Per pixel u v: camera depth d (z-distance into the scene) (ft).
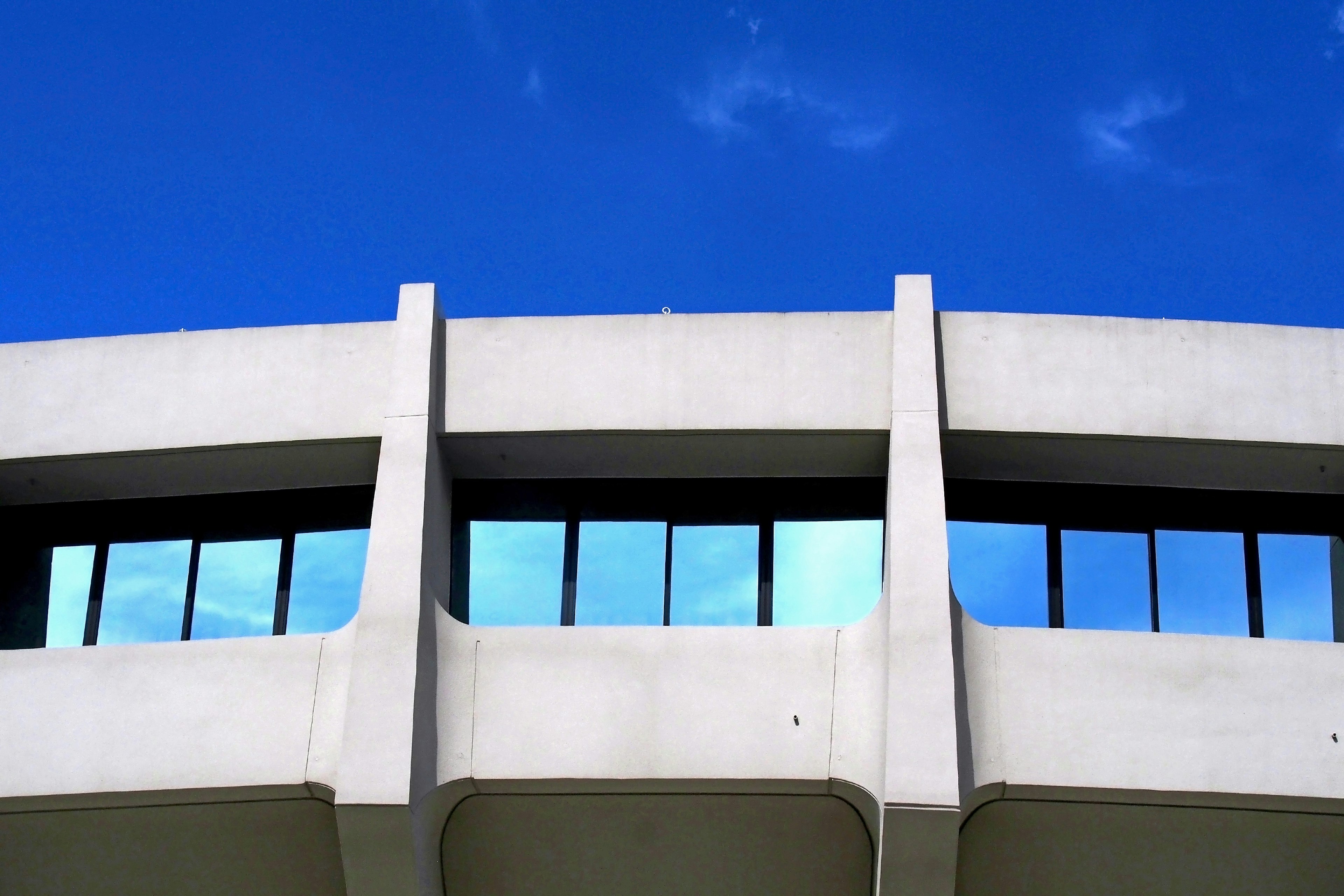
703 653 63.10
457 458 69.10
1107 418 66.54
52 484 71.51
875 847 61.57
